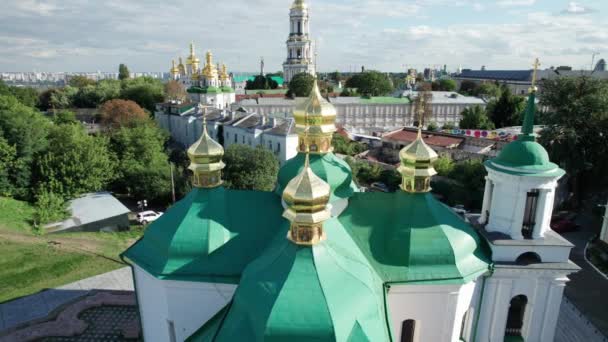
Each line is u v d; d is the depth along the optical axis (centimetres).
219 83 12662
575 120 5544
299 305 1373
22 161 5325
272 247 1716
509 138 7625
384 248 1883
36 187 5388
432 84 17788
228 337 1420
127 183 6228
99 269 3638
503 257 1964
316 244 1512
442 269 1822
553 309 1994
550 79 6338
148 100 13175
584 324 2859
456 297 1823
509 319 2069
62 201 5116
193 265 1836
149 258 1917
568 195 5978
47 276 3484
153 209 5962
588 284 3553
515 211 1992
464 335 2038
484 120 9975
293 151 6931
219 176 2058
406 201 1959
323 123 1995
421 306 1834
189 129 9512
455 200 5891
